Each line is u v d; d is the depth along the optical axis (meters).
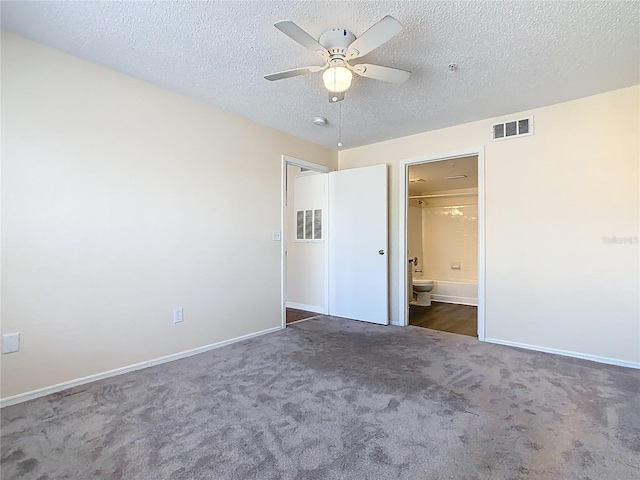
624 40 2.06
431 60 2.32
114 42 2.15
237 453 1.61
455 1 1.74
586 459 1.57
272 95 2.93
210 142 3.15
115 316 2.53
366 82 2.63
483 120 3.46
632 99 2.73
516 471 1.49
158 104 2.78
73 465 1.52
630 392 2.26
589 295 2.92
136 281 2.65
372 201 4.21
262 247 3.67
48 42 2.16
